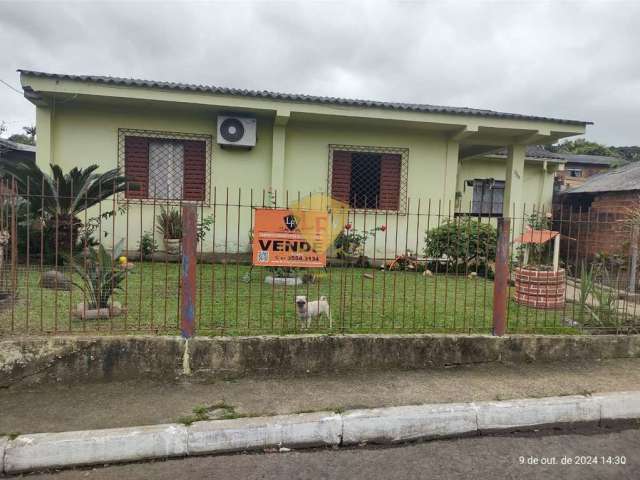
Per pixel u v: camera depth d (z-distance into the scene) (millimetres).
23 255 7176
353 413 3314
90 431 2988
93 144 8664
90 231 7320
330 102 8508
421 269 8836
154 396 3578
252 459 3004
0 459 2783
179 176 9078
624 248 6598
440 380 4027
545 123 9125
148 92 7949
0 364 3607
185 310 3947
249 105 8328
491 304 6070
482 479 2791
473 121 8953
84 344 3766
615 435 3426
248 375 4004
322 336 4145
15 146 13367
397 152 9773
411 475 2826
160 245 8859
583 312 5336
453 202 9969
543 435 3402
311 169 9523
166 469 2869
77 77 7582
